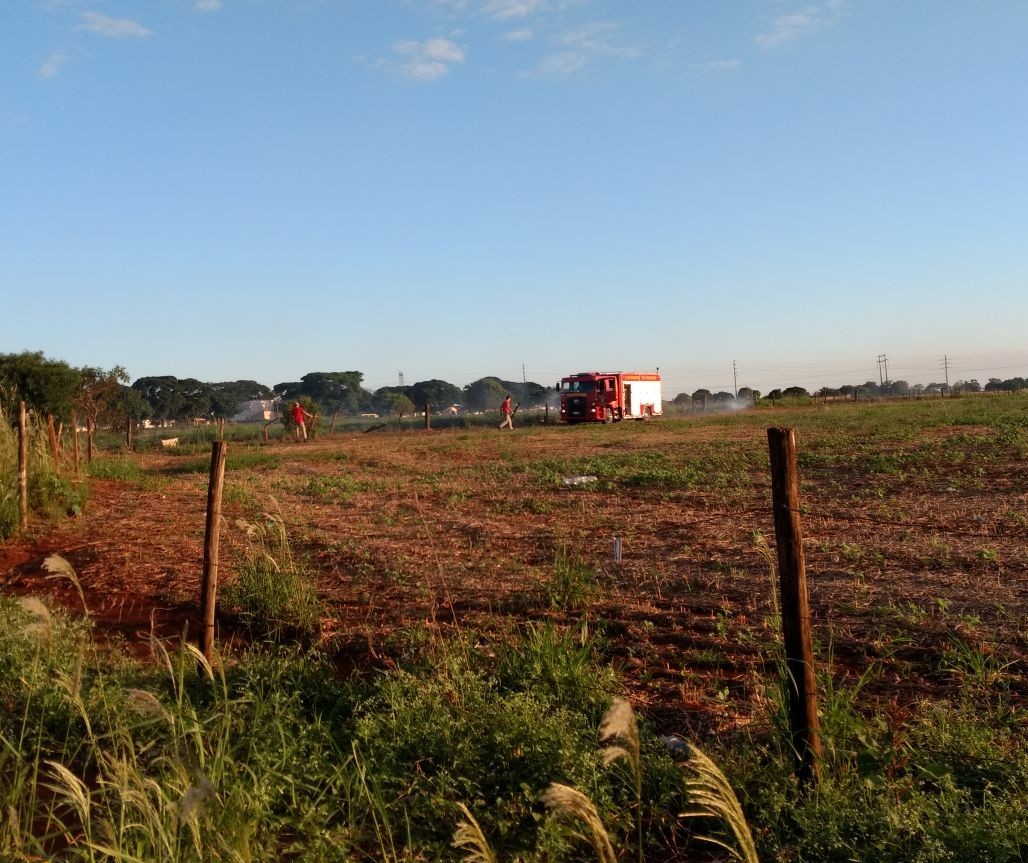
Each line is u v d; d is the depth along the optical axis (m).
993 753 4.91
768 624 7.50
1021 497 13.52
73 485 17.69
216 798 3.78
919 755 4.99
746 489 16.30
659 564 10.22
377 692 6.16
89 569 11.38
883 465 18.34
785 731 5.12
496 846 4.37
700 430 37.03
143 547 12.66
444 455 30.14
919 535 11.12
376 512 16.09
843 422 33.91
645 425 44.78
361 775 4.70
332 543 12.47
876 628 7.38
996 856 3.84
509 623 7.96
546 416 59.25
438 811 4.59
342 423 75.88
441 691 5.98
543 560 10.84
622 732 3.06
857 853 4.07
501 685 6.34
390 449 33.91
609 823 4.48
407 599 9.22
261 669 6.66
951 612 7.68
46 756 5.35
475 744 5.20
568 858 4.30
